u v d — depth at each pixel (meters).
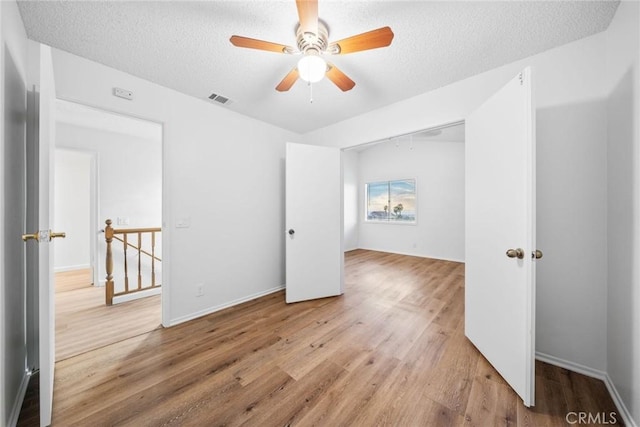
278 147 3.25
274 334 2.10
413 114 2.40
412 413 1.29
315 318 2.40
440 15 1.41
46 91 1.22
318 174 3.00
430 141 5.21
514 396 1.39
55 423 1.23
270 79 2.10
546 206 1.69
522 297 1.33
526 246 1.30
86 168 4.69
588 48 1.56
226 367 1.66
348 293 3.13
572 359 1.62
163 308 2.24
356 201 6.34
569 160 1.62
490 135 1.63
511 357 1.43
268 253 3.13
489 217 1.65
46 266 1.19
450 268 4.35
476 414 1.28
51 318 1.34
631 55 1.24
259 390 1.45
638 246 1.18
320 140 3.31
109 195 3.67
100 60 1.84
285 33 1.57
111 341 2.00
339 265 3.08
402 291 3.20
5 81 1.14
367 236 6.23
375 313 2.52
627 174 1.29
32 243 1.58
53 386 1.48
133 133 3.75
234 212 2.76
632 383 1.21
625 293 1.30
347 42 1.36
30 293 1.58
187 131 2.37
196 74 2.02
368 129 2.78
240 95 2.38
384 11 1.38
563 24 1.46
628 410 1.23
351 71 1.97
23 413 1.30
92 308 2.70
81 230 4.64
